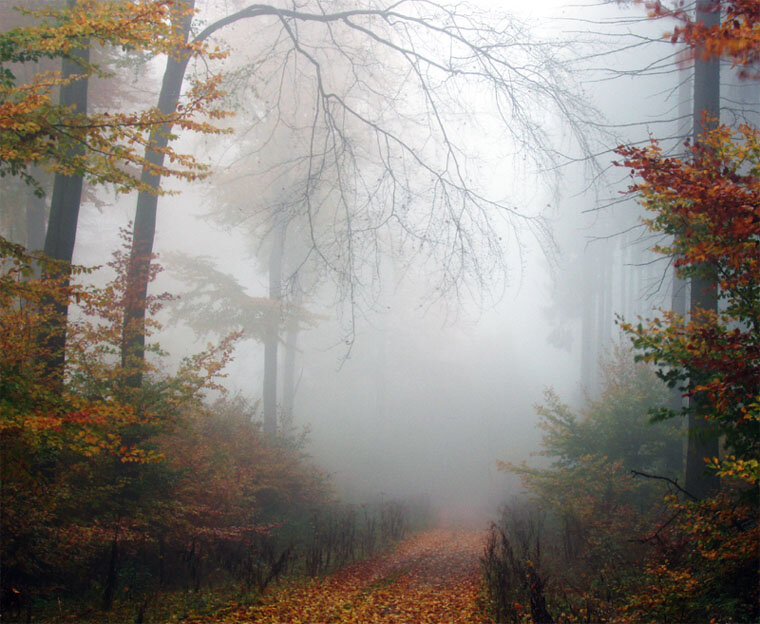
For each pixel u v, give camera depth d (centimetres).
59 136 635
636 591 798
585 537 1180
